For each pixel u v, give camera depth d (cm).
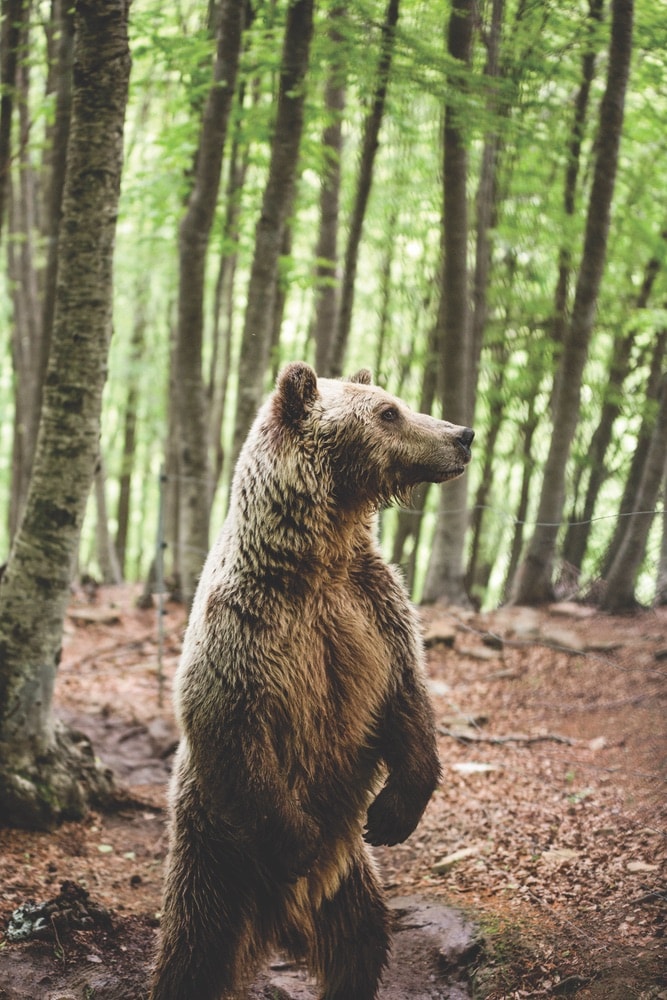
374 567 400
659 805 568
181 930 394
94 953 475
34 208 1669
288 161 891
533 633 968
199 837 395
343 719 381
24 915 486
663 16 931
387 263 1702
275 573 378
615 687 800
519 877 525
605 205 1005
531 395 1525
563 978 421
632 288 1398
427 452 398
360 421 394
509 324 1581
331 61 859
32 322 1575
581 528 1136
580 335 1061
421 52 801
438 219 1540
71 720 827
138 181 1267
